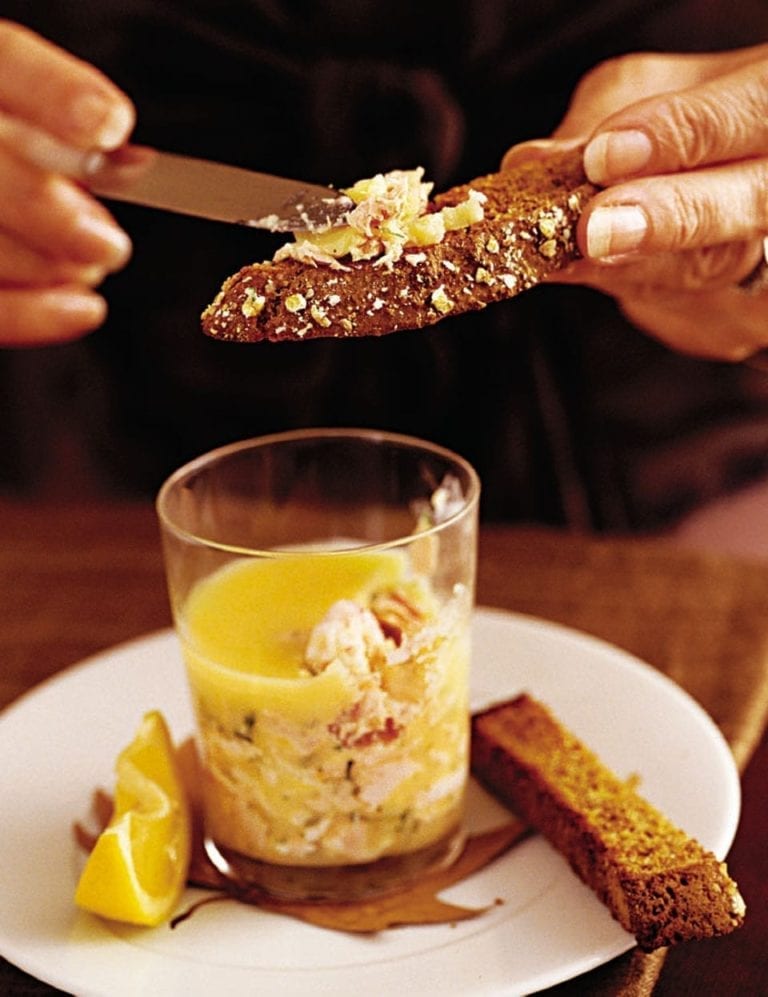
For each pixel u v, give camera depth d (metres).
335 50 0.72
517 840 0.52
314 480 0.55
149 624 0.63
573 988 0.47
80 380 0.81
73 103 0.49
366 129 0.73
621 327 0.77
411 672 0.49
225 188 0.47
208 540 0.53
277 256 0.47
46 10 0.73
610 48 0.72
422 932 0.48
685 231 0.50
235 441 0.80
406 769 0.49
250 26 0.72
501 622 0.61
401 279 0.46
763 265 0.57
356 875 0.50
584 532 0.79
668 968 0.48
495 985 0.46
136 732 0.56
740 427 0.79
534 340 0.76
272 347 0.77
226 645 0.49
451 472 0.53
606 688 0.57
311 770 0.49
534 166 0.51
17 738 0.56
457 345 0.76
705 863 0.47
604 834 0.49
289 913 0.49
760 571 0.65
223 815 0.51
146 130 0.74
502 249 0.47
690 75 0.62
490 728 0.54
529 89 0.73
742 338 0.65
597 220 0.48
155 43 0.73
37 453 0.84
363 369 0.77
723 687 0.58
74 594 0.65
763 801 0.53
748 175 0.51
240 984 0.47
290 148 0.74
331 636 0.48
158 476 0.82
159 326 0.78
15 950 0.48
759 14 0.73
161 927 0.49
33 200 0.55
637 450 0.80
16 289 0.62
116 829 0.49
